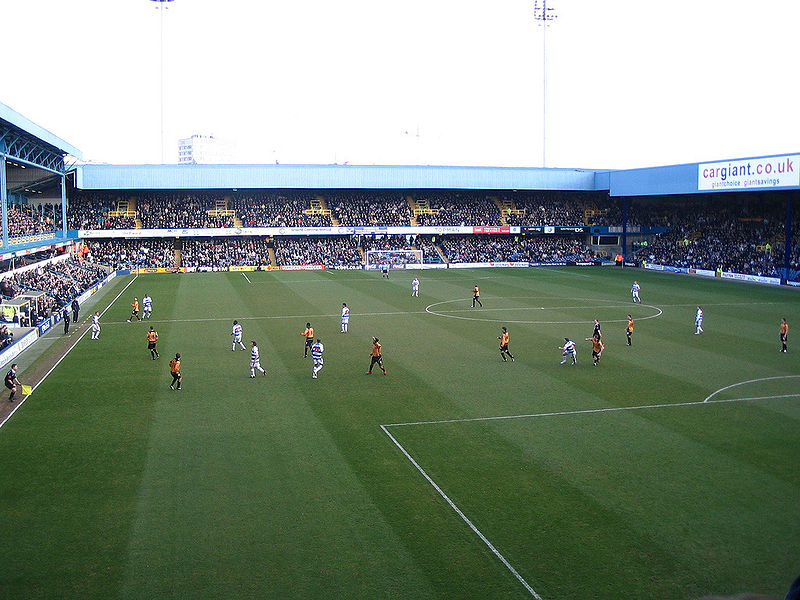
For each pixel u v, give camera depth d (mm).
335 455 24703
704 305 63875
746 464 23812
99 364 38938
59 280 68562
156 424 28078
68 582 16484
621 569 17078
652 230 113938
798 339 46781
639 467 23578
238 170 105312
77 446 25516
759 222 101125
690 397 32188
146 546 18203
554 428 27719
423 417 29078
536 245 113000
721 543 18328
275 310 59625
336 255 104875
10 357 39969
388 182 110250
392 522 19562
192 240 106500
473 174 112250
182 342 45156
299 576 16766
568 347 38562
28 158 73312
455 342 45438
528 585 16391
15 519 19703
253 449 25266
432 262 106875
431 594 16016
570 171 114312
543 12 116875
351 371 37125
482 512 20172
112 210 105438
